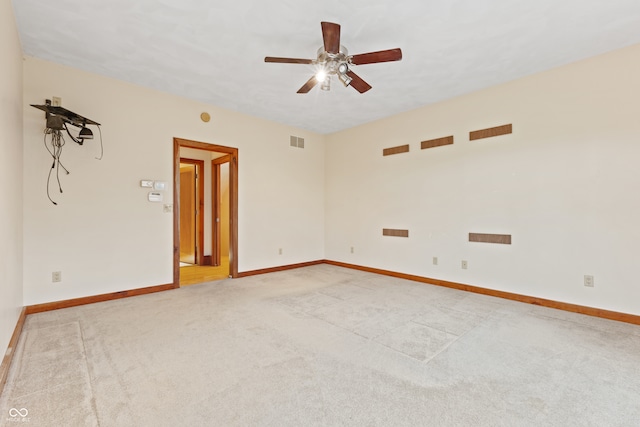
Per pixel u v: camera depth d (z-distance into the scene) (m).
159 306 3.31
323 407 1.63
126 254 3.62
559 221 3.25
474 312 3.17
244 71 3.35
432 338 2.52
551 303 3.30
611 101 2.93
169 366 2.04
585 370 2.01
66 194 3.21
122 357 2.15
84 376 1.90
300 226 5.74
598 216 3.02
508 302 3.51
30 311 2.99
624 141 2.87
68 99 3.23
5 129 2.06
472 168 3.95
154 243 3.85
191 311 3.16
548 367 2.05
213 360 2.13
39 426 1.46
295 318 2.98
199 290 4.00
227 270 5.45
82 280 3.32
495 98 3.72
